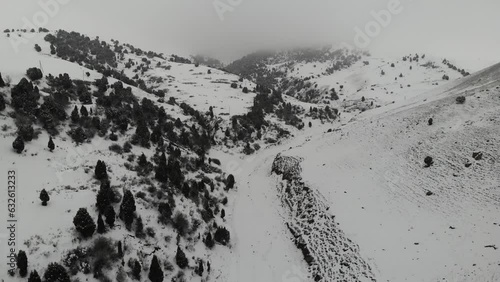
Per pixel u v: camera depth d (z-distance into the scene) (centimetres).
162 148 5712
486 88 6469
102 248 3111
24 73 5972
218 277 3750
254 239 4609
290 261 4088
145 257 3381
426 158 4744
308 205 4928
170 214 4041
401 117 6588
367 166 5325
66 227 3108
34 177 3600
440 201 3900
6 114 4262
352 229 3981
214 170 6625
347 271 3453
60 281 2644
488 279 2608
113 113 5638
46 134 4406
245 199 5906
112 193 3688
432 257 3116
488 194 3706
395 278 3056
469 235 3216
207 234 4312
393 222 3844
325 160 6103
